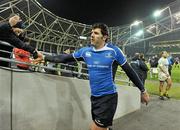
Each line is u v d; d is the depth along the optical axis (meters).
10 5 25.80
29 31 30.36
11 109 4.25
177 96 11.71
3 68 4.14
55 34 32.38
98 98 3.55
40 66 4.80
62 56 3.97
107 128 3.61
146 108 8.85
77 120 5.66
